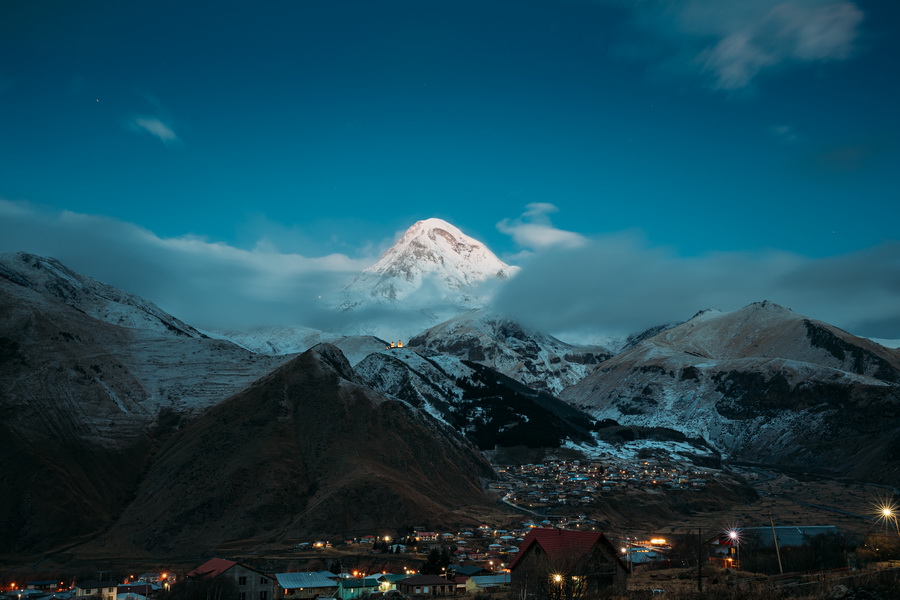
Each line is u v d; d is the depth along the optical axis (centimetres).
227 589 10862
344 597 11406
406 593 11094
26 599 12731
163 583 13062
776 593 5109
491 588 10069
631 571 9419
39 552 17525
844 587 4691
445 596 9900
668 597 5538
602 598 5988
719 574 8731
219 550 17825
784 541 10856
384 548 16775
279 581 11831
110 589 12725
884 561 7694
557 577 6306
